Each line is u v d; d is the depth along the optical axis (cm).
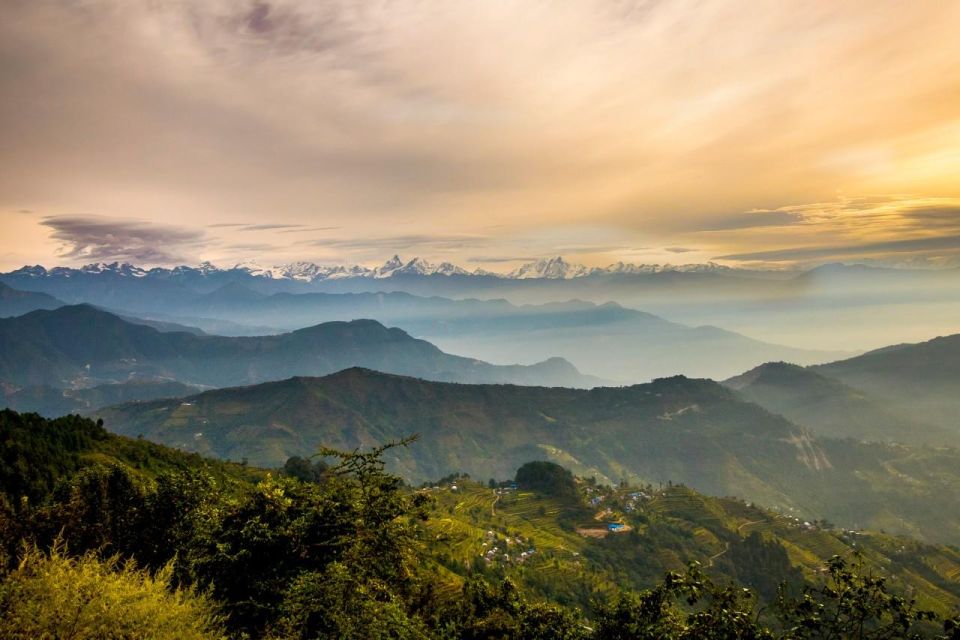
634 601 1816
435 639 2058
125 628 1336
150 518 2242
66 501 2219
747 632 1445
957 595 12538
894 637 1310
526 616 2328
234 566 1969
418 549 2220
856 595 1362
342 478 2212
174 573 1945
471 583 2705
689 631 1527
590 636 1942
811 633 1387
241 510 2145
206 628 1580
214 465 9569
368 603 1720
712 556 12988
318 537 2048
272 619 1839
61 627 1269
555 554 11825
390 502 2141
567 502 16275
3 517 1955
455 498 16500
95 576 1402
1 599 1295
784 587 1509
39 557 1568
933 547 15388
